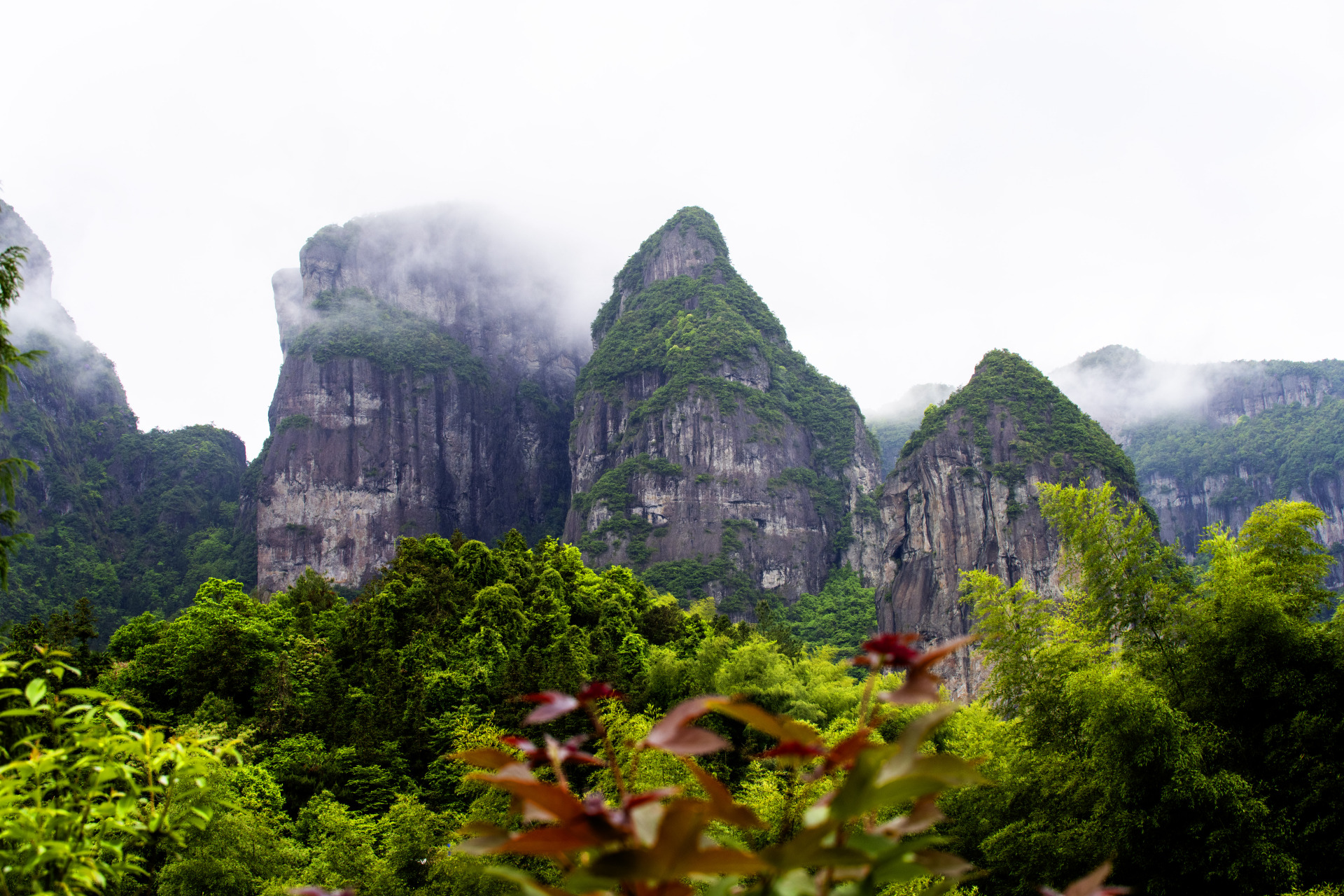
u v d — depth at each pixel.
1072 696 32.00
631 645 75.12
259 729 53.97
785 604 183.25
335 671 59.19
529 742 4.10
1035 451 150.50
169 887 31.12
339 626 74.00
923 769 3.28
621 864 3.23
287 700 57.41
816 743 3.61
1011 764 37.00
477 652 65.50
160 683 61.50
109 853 10.13
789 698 59.06
